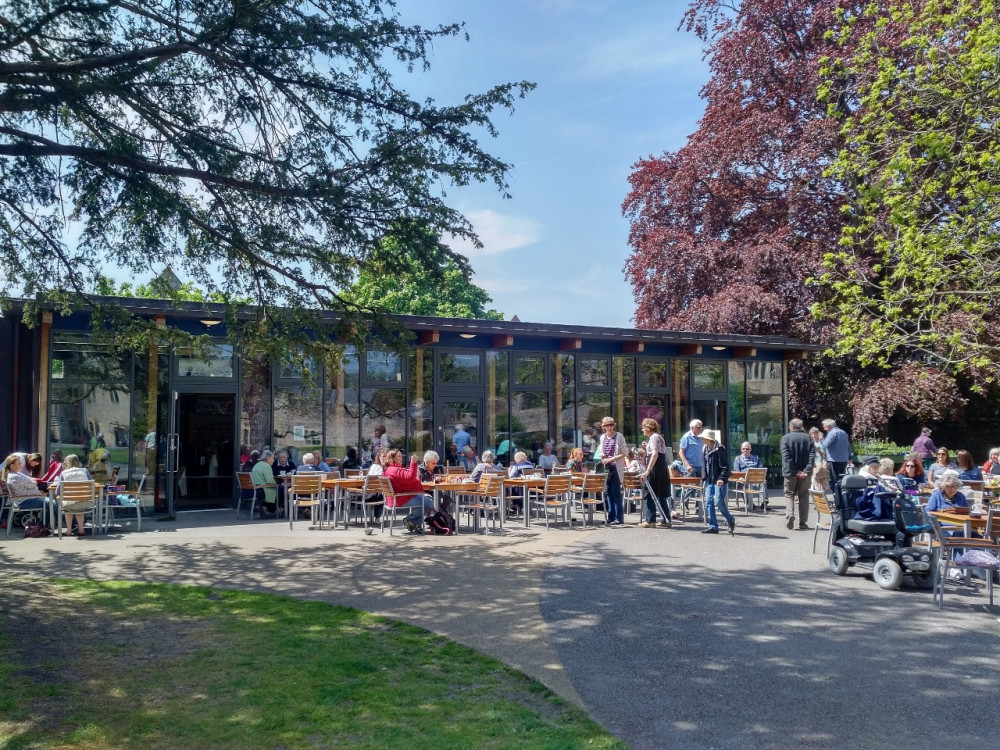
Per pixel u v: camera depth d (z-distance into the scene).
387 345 10.27
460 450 17.00
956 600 7.88
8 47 7.52
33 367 13.66
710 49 26.70
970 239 13.18
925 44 13.02
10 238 9.50
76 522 12.48
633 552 10.46
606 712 4.90
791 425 13.04
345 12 8.91
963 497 9.59
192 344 11.02
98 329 10.41
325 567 9.33
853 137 14.06
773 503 17.23
